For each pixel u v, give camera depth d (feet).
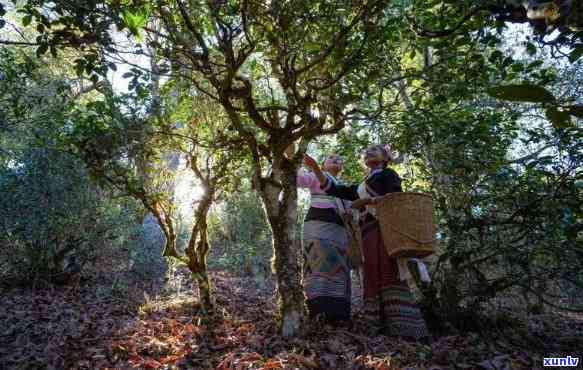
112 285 19.47
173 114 14.70
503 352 11.59
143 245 22.50
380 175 13.21
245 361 9.91
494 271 15.37
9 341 12.26
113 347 11.37
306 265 13.78
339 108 11.76
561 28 2.58
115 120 12.84
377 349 10.85
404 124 13.94
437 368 9.64
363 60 11.39
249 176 15.72
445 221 14.98
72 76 25.41
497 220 13.96
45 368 10.27
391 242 11.84
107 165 13.34
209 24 11.80
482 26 10.52
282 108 11.84
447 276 14.06
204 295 15.01
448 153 14.12
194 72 14.02
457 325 13.79
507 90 2.08
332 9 10.23
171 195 15.79
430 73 12.39
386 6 10.74
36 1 8.43
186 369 10.07
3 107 16.84
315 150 21.30
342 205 14.29
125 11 7.57
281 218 12.14
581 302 17.06
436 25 11.36
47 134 17.48
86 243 20.93
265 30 10.35
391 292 12.44
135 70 9.99
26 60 16.42
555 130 13.14
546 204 12.76
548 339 13.56
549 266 14.24
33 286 18.67
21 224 18.52
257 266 25.75
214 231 31.78
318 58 10.58
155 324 13.74
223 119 15.14
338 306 13.25
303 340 11.19
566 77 16.69
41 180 18.49
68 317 14.88
